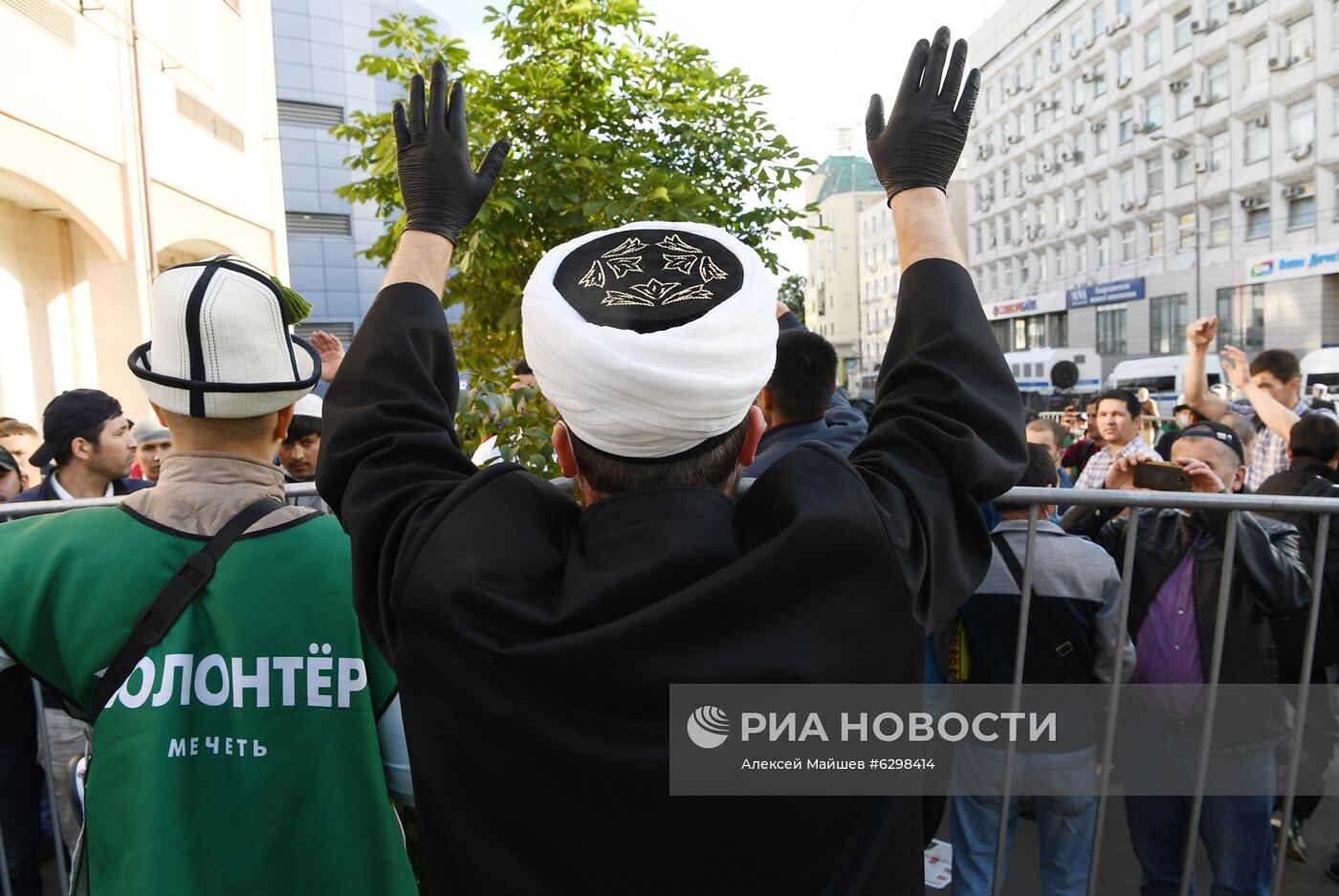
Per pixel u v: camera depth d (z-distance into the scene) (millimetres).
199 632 1200
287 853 1192
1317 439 3303
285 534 1245
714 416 804
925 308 999
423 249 1138
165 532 1222
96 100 9117
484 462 2602
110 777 1153
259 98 13898
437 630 796
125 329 9773
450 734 792
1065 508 3131
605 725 749
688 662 734
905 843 862
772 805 766
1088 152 37281
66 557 1196
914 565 818
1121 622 1993
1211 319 4867
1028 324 44000
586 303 829
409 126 1183
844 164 73875
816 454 850
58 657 1195
